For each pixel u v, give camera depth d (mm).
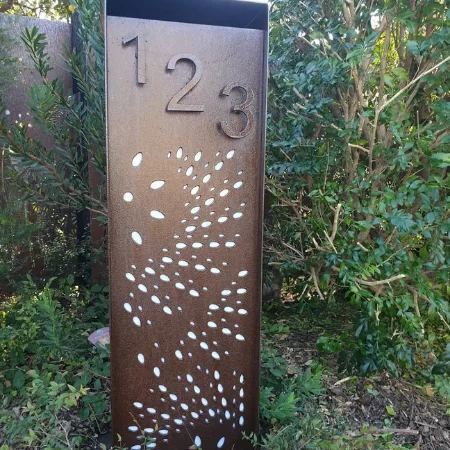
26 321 2178
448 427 2023
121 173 1472
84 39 2459
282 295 3354
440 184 2043
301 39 2330
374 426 1921
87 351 2326
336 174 2490
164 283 1574
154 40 1425
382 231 2461
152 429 1648
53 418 1746
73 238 3064
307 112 2191
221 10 1568
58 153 2930
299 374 2115
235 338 1656
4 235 2748
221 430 1701
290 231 2713
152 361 1610
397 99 2123
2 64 2680
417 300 2494
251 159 1565
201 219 1562
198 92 1484
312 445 1597
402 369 2455
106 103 1419
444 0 1984
